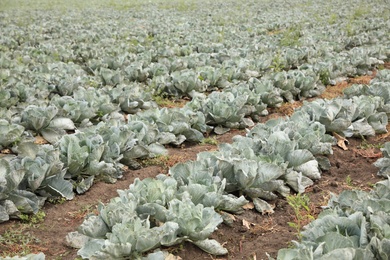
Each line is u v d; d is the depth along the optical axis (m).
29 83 11.27
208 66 12.52
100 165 6.71
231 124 9.31
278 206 6.38
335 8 29.72
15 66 13.01
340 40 16.92
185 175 6.11
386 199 4.97
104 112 9.52
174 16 27.31
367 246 4.22
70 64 13.57
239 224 5.91
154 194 5.56
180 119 8.63
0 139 7.69
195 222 5.07
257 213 6.19
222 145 7.20
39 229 5.85
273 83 11.24
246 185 6.15
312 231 4.64
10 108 9.45
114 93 10.23
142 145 7.68
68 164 6.62
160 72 12.43
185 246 5.25
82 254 4.88
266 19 24.52
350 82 13.01
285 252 4.26
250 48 15.65
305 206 5.83
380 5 29.92
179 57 14.53
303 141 7.28
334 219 4.66
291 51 14.52
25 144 6.70
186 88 11.23
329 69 12.50
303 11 28.91
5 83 10.90
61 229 5.88
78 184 6.69
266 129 7.94
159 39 18.16
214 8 32.28
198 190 5.63
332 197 5.51
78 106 9.11
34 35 19.59
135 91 10.55
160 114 8.68
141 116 8.49
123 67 13.38
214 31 20.23
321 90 11.88
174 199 5.32
